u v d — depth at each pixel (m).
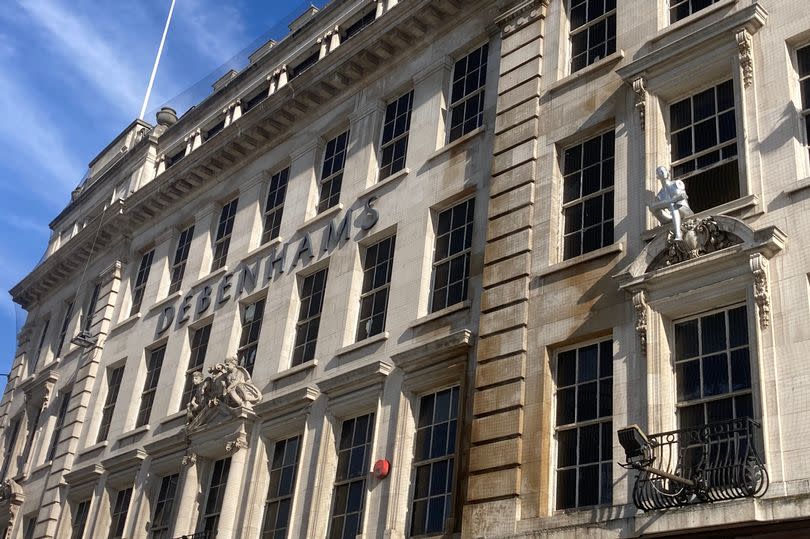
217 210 31.27
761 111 16.02
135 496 27.67
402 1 25.20
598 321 16.77
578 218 18.73
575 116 19.47
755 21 16.58
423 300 21.42
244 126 29.86
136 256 34.72
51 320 39.75
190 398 27.94
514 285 18.62
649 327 15.66
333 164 27.05
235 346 26.88
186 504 24.78
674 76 17.58
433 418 19.75
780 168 15.34
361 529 19.69
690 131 17.28
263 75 32.22
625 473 15.19
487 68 23.00
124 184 37.56
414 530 18.92
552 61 20.84
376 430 20.44
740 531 13.28
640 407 15.45
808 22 16.08
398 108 25.62
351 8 29.05
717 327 15.14
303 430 22.73
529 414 17.16
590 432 16.41
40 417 36.44
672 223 15.82
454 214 22.02
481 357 18.52
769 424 13.63
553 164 19.45
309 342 24.34
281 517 22.27
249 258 28.00
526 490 16.53
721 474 13.57
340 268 24.22
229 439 24.28
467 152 22.14
